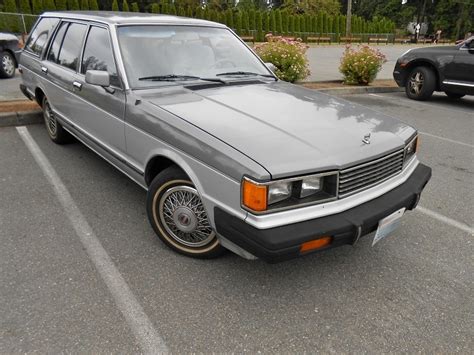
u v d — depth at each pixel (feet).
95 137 12.40
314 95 11.56
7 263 9.11
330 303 8.39
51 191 12.74
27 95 18.25
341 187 7.92
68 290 8.34
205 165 8.09
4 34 29.55
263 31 111.75
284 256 7.21
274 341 7.36
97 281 8.67
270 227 7.24
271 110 9.66
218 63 12.30
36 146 16.61
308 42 112.98
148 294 8.36
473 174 16.08
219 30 13.44
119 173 14.26
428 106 29.27
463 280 9.34
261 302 8.31
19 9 78.54
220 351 7.09
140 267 9.21
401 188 9.25
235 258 9.70
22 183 13.20
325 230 7.45
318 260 9.86
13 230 10.44
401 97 32.53
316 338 7.48
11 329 7.29
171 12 102.47
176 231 9.64
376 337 7.57
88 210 11.66
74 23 13.99
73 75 13.11
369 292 8.79
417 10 209.26
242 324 7.71
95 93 11.60
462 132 22.40
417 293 8.83
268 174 7.09
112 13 13.64
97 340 7.16
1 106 20.38
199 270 9.20
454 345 7.47
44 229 10.57
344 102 11.29
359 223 7.77
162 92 10.40
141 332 7.39
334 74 41.09
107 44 11.36
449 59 28.63
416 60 30.66
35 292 8.23
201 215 9.05
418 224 11.91
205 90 10.75
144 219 11.29
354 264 9.77
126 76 10.49
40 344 7.01
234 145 7.80
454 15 196.24
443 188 14.61
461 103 31.01
